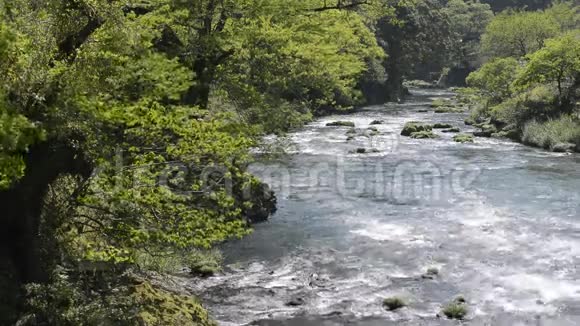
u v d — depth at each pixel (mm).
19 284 7867
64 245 9148
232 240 16000
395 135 35250
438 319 11367
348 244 15797
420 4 74688
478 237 16188
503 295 12430
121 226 8266
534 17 60500
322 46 17484
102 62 6777
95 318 7965
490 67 43250
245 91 14711
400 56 64750
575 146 29312
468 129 38000
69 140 7453
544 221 17531
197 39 14500
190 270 13477
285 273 13734
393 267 14148
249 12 14703
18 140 4750
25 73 6344
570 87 35562
